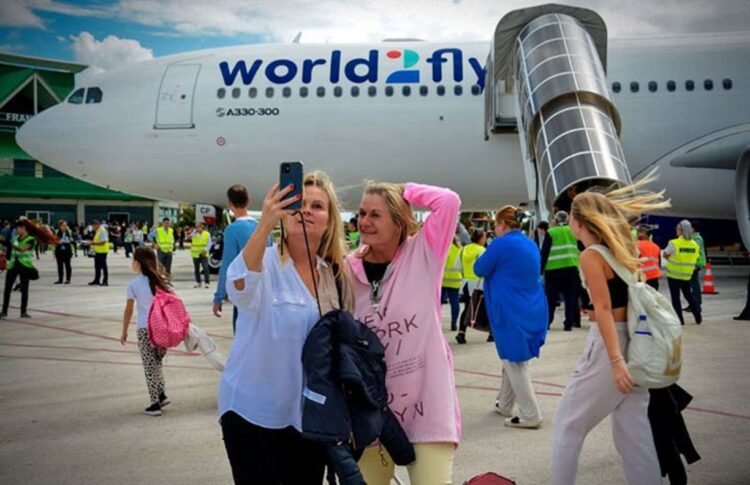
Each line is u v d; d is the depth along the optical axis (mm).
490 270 5223
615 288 3305
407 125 16078
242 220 6137
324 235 2805
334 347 2561
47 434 5055
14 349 8828
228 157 16594
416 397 2840
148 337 5516
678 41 17031
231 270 2590
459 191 17016
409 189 2945
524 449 4664
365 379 2535
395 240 2941
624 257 3266
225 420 2686
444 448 2844
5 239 31797
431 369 2842
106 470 4254
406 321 2820
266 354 2629
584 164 11117
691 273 10945
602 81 12656
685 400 3633
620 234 3316
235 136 16406
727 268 25828
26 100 55344
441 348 2871
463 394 6348
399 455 2773
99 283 18953
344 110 16125
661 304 3266
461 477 4113
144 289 5625
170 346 5484
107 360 8078
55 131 17469
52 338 9719
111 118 17016
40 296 15742
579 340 9477
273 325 2631
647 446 3316
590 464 4344
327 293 2754
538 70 12742
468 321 6637
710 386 6418
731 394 6094
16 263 11828
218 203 18109
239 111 16312
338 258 2830
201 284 18531
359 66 16344
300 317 2650
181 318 5559
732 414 5430
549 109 12305
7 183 53219
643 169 16641
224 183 17016
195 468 4293
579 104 12141
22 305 11898
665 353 3158
